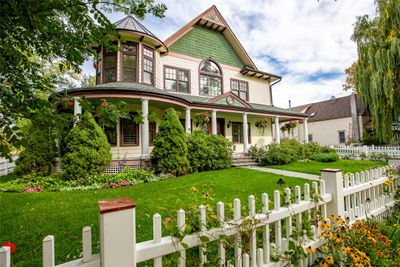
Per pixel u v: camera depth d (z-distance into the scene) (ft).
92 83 65.57
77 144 23.12
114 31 5.75
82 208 13.80
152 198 15.67
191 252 6.89
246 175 24.99
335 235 7.34
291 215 7.06
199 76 41.57
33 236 9.93
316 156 40.34
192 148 29.40
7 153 4.05
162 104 31.78
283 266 6.56
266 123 48.26
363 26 41.24
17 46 4.99
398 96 38.40
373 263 6.90
